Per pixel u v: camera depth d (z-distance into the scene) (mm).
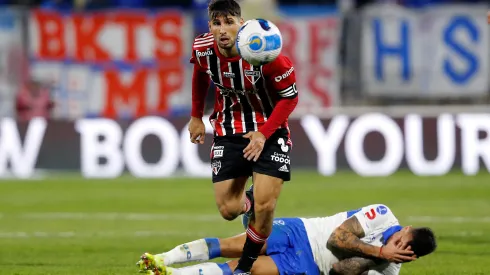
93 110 67812
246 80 24406
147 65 68188
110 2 74188
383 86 68375
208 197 53250
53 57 67062
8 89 66188
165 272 23531
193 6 72375
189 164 64625
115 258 32562
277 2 75188
